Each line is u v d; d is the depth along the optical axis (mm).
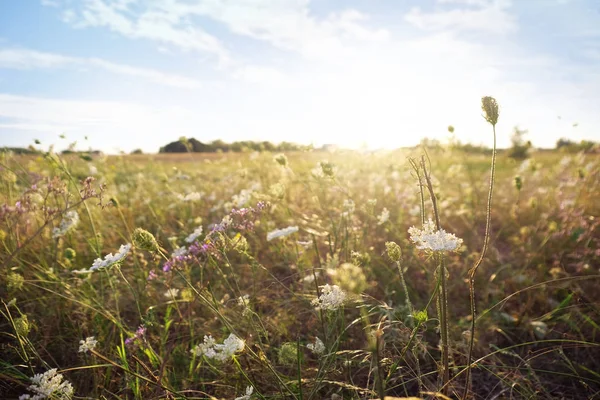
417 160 1797
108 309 2812
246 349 1910
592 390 2225
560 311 2896
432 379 2307
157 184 7398
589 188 5379
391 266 3541
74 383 2295
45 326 2625
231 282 3289
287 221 4457
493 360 2439
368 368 2361
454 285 3420
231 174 6707
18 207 2969
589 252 3672
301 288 3084
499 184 7051
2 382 2209
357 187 5715
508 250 4312
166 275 2980
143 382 2117
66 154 4105
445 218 5199
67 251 3059
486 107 1544
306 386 2078
